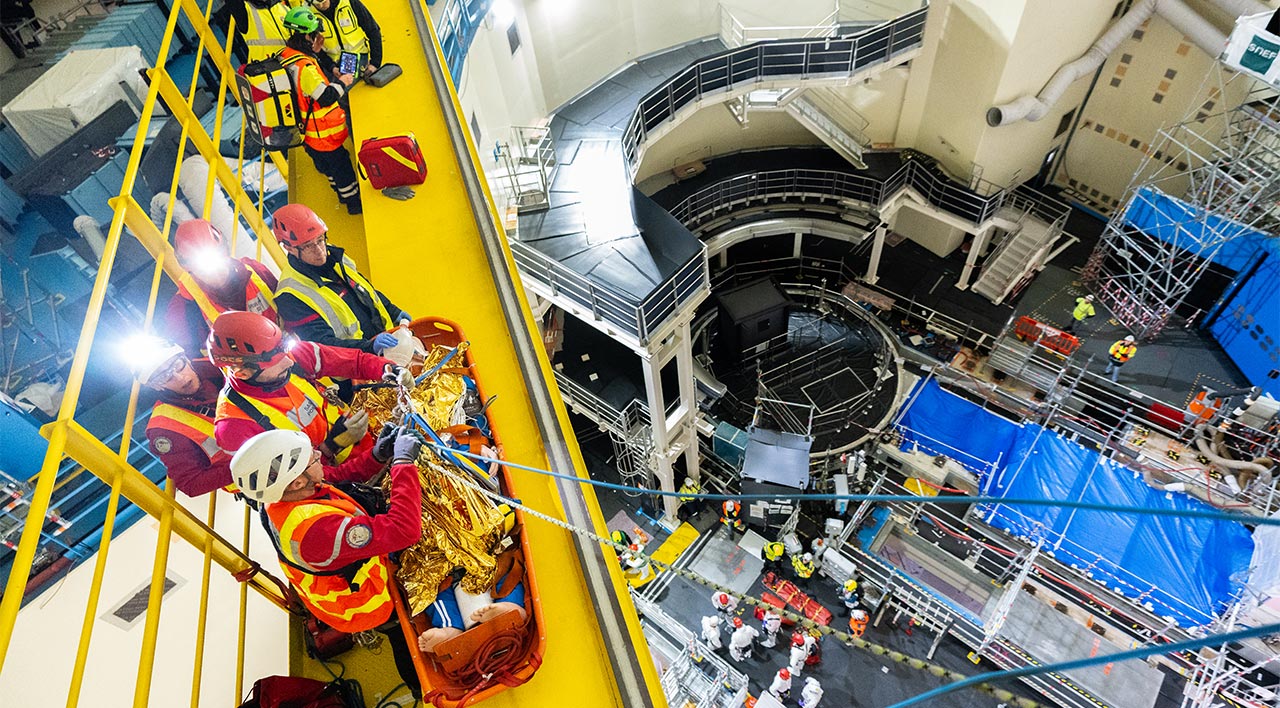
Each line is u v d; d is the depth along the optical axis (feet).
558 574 12.24
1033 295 78.64
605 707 10.75
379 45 22.90
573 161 62.23
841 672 59.47
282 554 9.50
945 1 65.98
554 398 14.89
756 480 64.59
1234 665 51.70
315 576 9.87
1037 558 61.93
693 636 57.82
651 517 71.67
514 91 59.31
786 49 64.08
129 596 15.98
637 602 61.05
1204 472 63.62
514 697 10.84
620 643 11.28
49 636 15.38
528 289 57.57
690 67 63.05
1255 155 61.26
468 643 10.18
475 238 18.38
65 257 20.99
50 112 20.85
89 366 20.36
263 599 15.76
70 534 16.96
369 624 10.47
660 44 72.43
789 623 62.39
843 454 70.18
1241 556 56.39
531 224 57.16
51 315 20.43
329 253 13.99
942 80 71.51
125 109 22.13
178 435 10.14
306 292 13.33
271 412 10.51
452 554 10.62
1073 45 68.33
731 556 67.97
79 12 24.02
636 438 64.90
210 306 12.26
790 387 76.64
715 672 59.82
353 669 12.82
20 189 20.75
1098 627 58.23
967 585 62.28
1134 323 73.92
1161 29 69.41
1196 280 69.82
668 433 63.21
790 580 65.62
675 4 69.92
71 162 20.98
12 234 20.79
